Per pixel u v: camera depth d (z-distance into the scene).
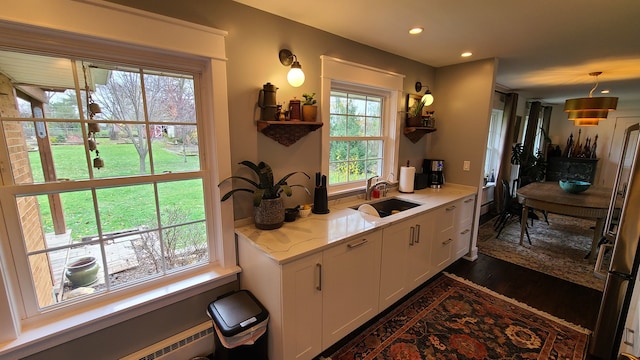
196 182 1.71
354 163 2.73
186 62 1.56
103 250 1.44
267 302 1.58
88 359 1.39
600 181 6.72
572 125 7.00
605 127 6.57
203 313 1.74
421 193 3.00
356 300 1.90
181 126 1.62
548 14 1.80
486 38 2.27
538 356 1.81
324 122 2.23
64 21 1.16
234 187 1.80
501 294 2.52
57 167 1.29
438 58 2.90
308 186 2.23
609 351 1.76
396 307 2.31
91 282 1.43
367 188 2.65
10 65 1.15
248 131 1.81
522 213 3.83
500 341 1.94
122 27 1.29
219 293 1.79
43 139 1.25
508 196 4.09
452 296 2.48
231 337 1.43
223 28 1.62
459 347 1.88
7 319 1.19
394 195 2.89
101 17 1.23
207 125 1.69
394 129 2.91
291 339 1.54
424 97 2.93
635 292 1.62
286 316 1.49
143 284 1.57
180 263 1.71
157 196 1.57
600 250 1.82
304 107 1.95
